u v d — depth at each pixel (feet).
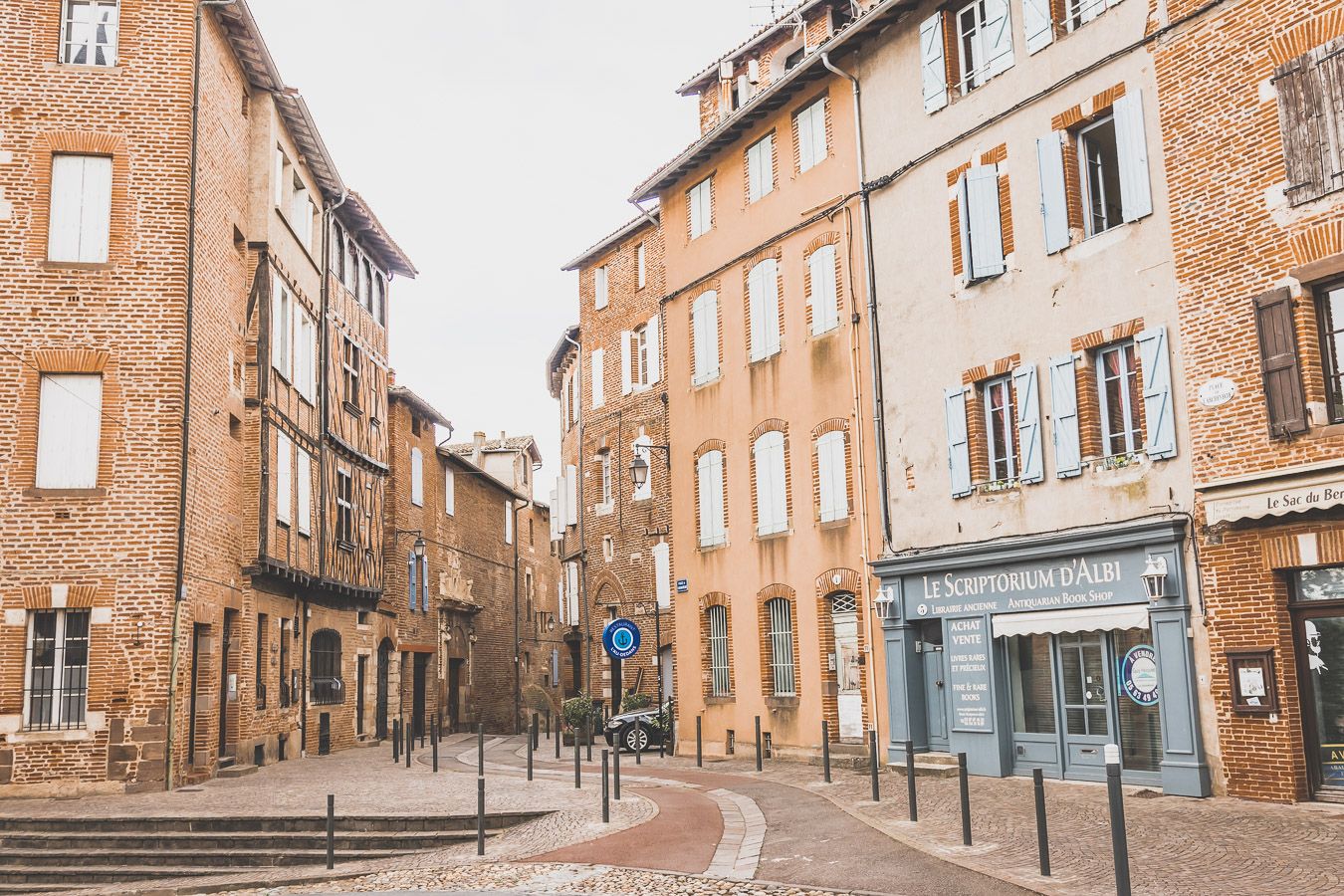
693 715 77.05
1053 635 51.24
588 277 109.91
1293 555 40.96
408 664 112.47
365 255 102.17
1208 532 43.75
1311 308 41.16
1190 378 44.91
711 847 38.50
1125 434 48.47
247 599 70.28
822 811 44.78
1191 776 43.24
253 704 71.36
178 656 57.47
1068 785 48.29
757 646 71.05
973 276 55.36
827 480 65.98
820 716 65.36
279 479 74.59
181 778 57.72
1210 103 44.80
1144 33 47.67
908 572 58.34
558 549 132.36
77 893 38.73
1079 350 50.03
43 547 56.85
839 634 65.36
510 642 152.15
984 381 55.62
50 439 58.08
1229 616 42.86
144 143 60.64
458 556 131.03
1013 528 52.80
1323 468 39.60
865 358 63.36
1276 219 42.22
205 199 63.57
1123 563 47.11
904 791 48.93
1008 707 53.26
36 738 55.16
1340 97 40.42
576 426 117.08
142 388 58.85
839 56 65.62
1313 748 40.70
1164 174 46.62
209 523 63.62
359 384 97.96
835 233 65.98
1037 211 52.54
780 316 70.74
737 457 74.23
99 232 59.82
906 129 61.16
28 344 58.29
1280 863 30.66
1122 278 48.24
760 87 81.10
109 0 61.93
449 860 39.52
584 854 38.22
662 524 94.94
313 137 80.74
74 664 56.85
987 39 56.29
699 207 80.59
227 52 68.54
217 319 65.87
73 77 60.54
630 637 55.11
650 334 98.32
